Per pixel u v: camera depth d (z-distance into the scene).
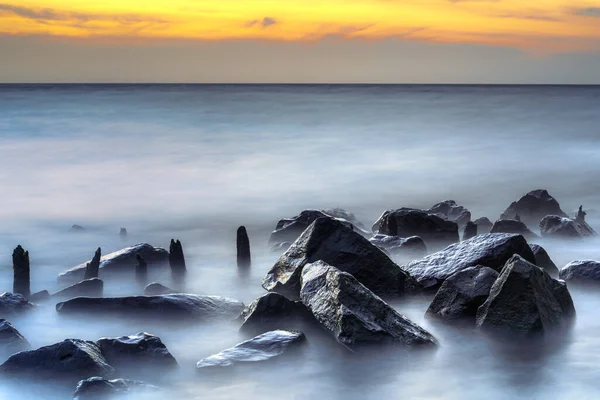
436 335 13.98
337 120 114.06
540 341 13.41
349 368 12.48
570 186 42.28
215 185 43.88
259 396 11.59
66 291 17.25
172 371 12.16
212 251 24.19
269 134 87.50
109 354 12.20
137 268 18.66
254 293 18.36
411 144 73.19
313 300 13.94
